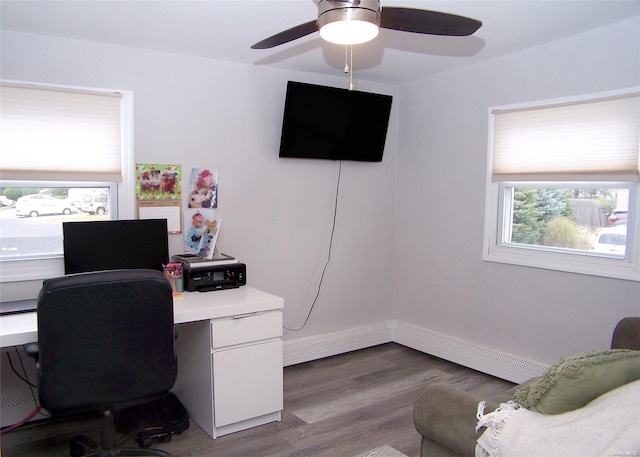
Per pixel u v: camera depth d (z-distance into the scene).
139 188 2.84
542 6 2.24
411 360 3.62
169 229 2.95
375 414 2.73
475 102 3.28
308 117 3.30
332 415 2.72
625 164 2.53
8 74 2.46
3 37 2.44
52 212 2.67
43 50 2.54
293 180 3.44
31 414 2.60
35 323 2.07
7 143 2.46
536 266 2.97
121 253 2.61
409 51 2.95
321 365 3.52
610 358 1.37
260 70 3.23
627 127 2.51
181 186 2.98
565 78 2.76
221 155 3.12
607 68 2.57
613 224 2.70
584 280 2.75
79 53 2.63
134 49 2.78
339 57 3.06
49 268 2.63
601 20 2.46
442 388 1.66
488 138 3.21
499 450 1.36
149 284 1.84
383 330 4.02
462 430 1.49
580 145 2.71
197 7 2.19
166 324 1.92
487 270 3.28
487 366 3.29
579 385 1.33
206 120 3.04
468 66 3.30
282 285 3.45
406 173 3.88
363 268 3.88
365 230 3.86
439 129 3.56
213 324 2.37
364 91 3.71
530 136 2.95
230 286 2.83
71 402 1.79
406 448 2.37
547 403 1.38
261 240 3.33
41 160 2.54
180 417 2.56
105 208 2.82
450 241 3.54
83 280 1.73
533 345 3.03
